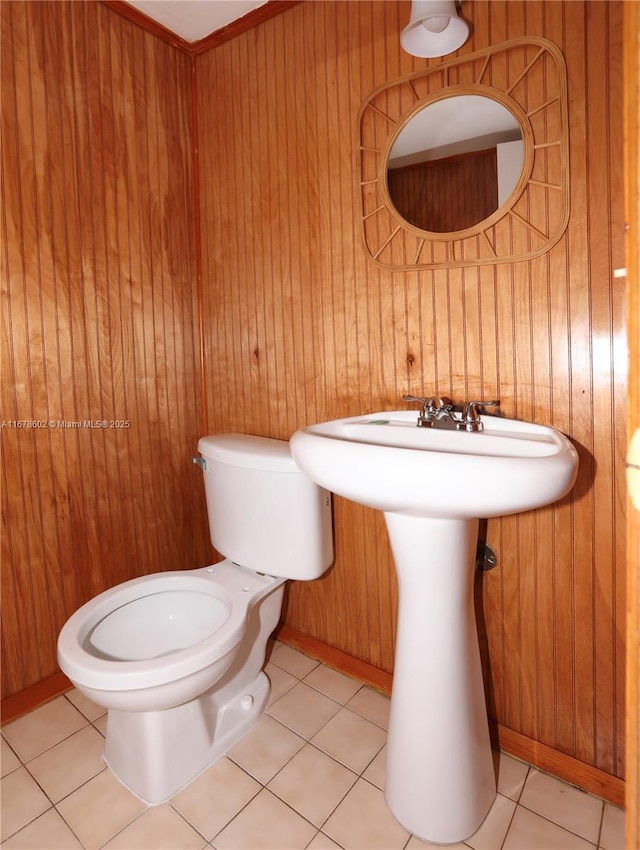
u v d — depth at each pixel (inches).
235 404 73.9
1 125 55.6
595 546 47.9
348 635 66.7
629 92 22.9
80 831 45.5
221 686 56.9
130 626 55.6
